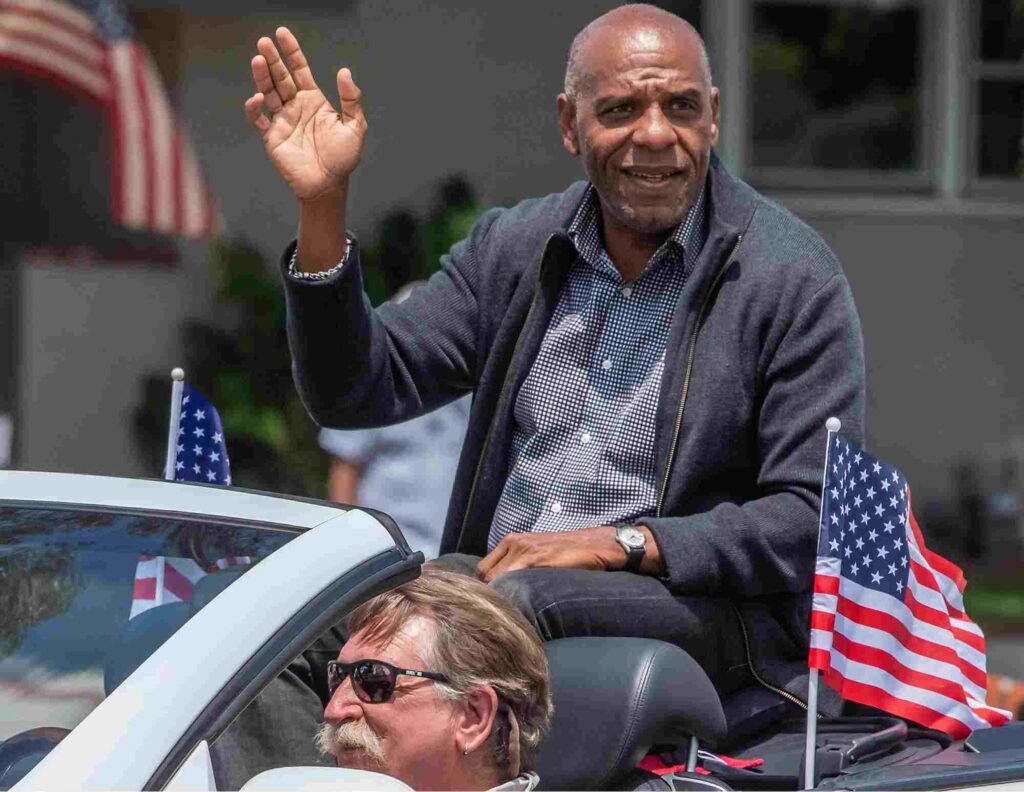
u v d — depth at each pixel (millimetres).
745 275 10227
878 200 34594
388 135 31516
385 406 11031
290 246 10664
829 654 9039
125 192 25562
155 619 6586
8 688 6504
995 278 34938
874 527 9484
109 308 30266
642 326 10484
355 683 7398
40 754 6215
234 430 29797
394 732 7359
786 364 10133
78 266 30000
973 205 34688
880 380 34656
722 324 10203
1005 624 28750
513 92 31953
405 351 11070
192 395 11352
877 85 34781
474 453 10938
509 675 7500
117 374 30344
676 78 10141
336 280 10430
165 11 28188
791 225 10461
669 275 10484
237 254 30500
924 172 34906
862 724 10016
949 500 34406
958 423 34750
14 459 29797
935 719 9516
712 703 8609
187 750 5855
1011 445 34688
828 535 9156
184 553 6824
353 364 10688
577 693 8367
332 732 7523
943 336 34750
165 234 28562
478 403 10898
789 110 34531
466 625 7422
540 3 31969
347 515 7117
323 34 31141
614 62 10195
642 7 10531
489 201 31891
